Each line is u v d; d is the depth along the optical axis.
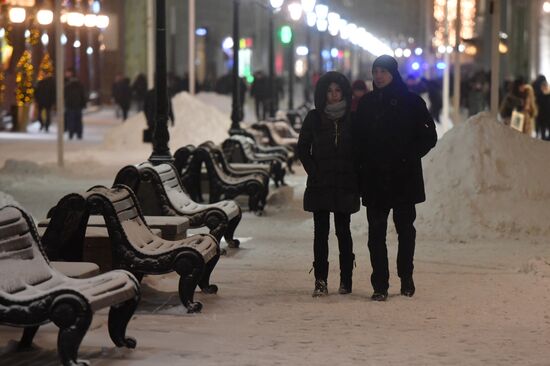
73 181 48.66
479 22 159.25
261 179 38.00
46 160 58.28
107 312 19.62
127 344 16.78
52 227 19.52
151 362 15.98
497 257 27.59
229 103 107.00
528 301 21.48
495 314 20.16
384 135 21.61
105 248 21.75
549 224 31.67
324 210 21.92
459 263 26.58
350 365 15.93
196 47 197.25
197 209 26.75
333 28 99.25
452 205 31.78
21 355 16.38
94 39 152.38
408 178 21.75
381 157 21.64
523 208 31.94
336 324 19.12
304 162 22.00
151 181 26.19
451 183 32.28
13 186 45.72
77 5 90.56
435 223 31.45
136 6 137.00
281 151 53.88
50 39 115.25
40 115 90.44
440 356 16.62
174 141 67.00
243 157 46.72
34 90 90.50
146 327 18.64
